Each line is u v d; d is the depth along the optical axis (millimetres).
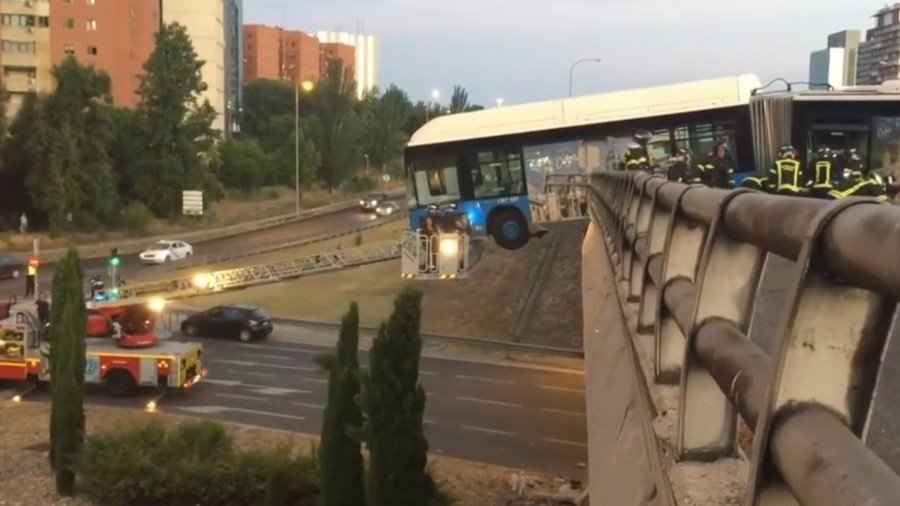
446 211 24938
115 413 24844
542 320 36344
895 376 5641
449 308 38781
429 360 31875
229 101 127312
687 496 2691
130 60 88688
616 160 23500
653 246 5145
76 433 20047
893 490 1247
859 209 1436
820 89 22016
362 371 17281
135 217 69375
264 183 96375
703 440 3041
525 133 24422
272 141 112438
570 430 23297
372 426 16250
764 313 7582
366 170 125500
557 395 26984
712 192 3018
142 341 27422
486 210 24797
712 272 2801
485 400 26297
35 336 27516
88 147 67625
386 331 16484
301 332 37750
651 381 4172
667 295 3936
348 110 106188
